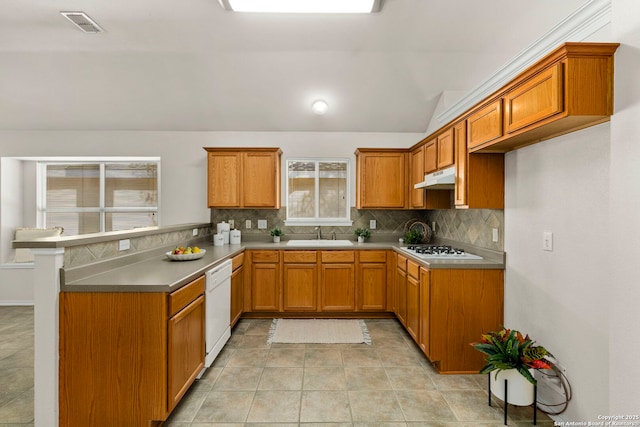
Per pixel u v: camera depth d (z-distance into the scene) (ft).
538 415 6.34
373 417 6.29
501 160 7.91
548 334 6.38
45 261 5.59
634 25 4.35
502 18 8.34
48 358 5.62
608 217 5.06
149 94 11.75
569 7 7.31
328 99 12.03
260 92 11.73
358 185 13.09
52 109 12.26
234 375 7.83
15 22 8.70
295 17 8.51
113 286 5.62
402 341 9.96
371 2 7.39
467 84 11.28
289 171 13.96
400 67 10.67
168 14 8.38
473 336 7.94
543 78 5.21
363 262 11.85
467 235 10.05
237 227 13.65
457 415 6.37
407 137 13.70
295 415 6.34
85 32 9.13
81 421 5.67
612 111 4.68
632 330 4.28
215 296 8.13
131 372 5.65
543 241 6.48
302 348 9.40
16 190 13.74
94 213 14.38
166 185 13.48
